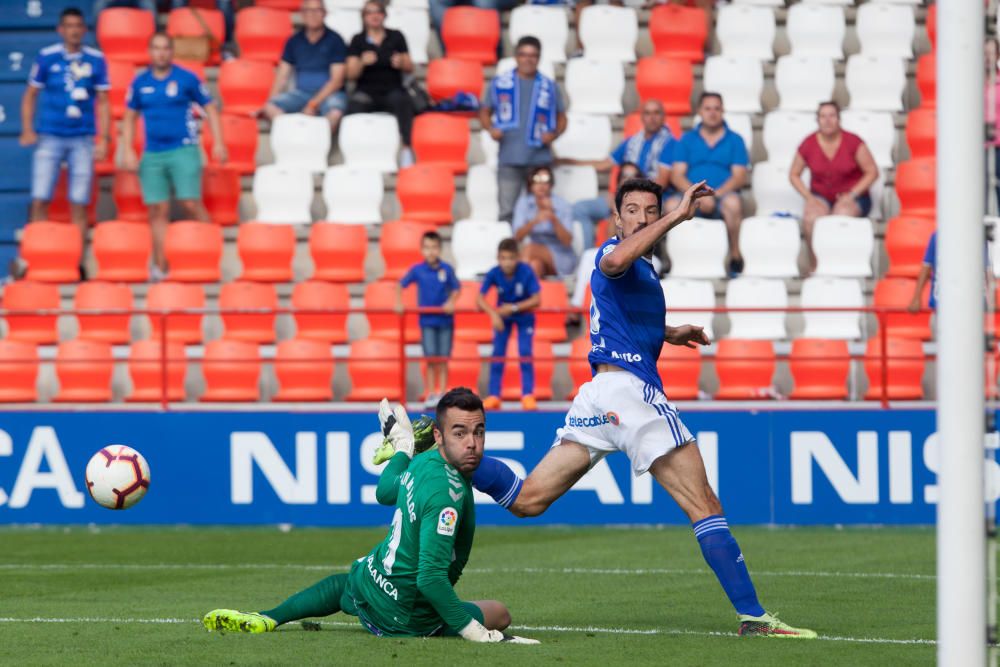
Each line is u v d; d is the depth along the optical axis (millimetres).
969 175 16703
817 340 50312
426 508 21875
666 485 23781
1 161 64312
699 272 55094
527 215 56125
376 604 22844
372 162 60031
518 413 46688
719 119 56281
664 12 63750
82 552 40594
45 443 48000
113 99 63719
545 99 57156
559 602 29047
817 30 63844
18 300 55219
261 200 58531
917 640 23328
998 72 42219
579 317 53469
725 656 21359
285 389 50562
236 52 67750
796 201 58312
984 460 16531
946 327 16672
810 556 38062
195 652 21766
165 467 47719
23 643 23156
